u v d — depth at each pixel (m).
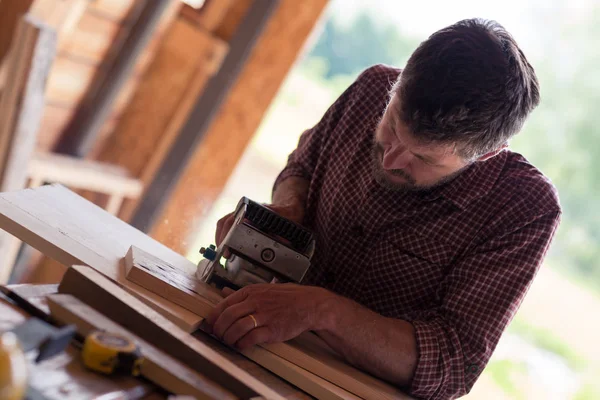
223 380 1.17
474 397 9.02
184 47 4.04
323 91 13.82
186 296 1.46
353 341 1.56
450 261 1.78
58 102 3.63
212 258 1.66
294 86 13.48
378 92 1.95
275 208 1.87
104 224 1.75
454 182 1.76
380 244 1.84
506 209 1.74
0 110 2.94
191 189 4.22
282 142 11.52
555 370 10.56
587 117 12.49
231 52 4.06
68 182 3.70
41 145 3.73
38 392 0.90
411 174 1.62
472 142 1.51
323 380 1.50
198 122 4.12
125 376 1.05
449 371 1.64
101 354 1.02
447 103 1.45
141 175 4.17
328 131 2.02
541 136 12.65
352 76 13.97
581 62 12.64
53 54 3.01
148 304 1.38
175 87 4.09
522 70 1.55
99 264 1.44
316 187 2.00
